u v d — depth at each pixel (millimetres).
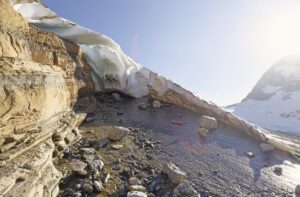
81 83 21266
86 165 11109
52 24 26484
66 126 13742
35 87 10273
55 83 13180
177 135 18219
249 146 18672
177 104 26203
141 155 13703
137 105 24922
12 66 8797
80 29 27938
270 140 20062
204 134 18906
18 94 8773
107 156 12852
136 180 10609
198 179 12109
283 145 19328
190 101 25266
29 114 9625
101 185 9812
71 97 18438
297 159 17750
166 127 19641
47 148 10117
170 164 12016
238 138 19922
